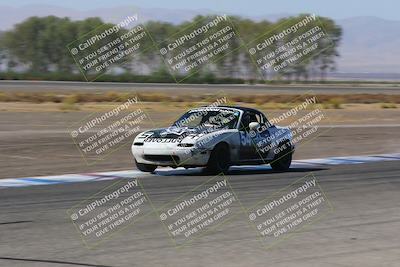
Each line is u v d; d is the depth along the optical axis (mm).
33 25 130250
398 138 35719
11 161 23078
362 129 40000
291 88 106625
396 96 89188
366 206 15047
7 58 132375
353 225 12914
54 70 126500
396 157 26969
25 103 55812
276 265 9789
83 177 19500
